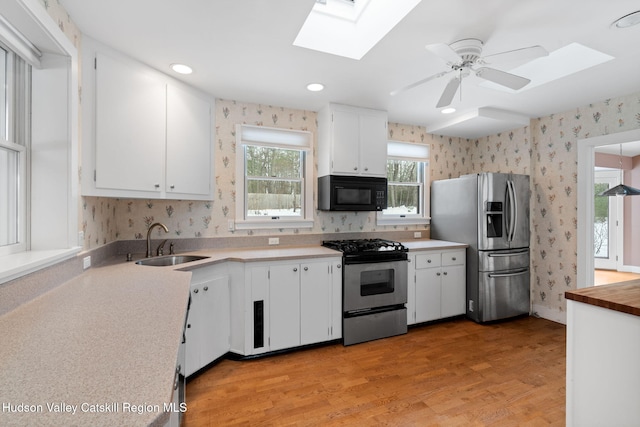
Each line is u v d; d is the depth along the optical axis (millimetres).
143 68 2154
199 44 1941
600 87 2643
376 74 2398
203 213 2881
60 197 1598
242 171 3035
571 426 1438
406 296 3051
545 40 1889
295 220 3246
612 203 6000
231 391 2057
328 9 2031
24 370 738
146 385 684
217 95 2826
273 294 2549
